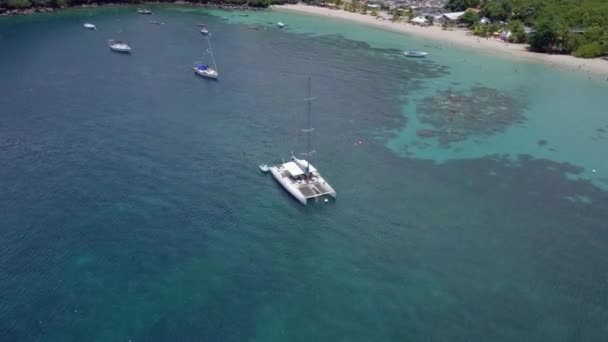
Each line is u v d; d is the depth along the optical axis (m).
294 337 70.75
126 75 164.50
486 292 79.75
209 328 71.50
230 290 78.31
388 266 84.50
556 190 108.38
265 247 87.75
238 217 95.12
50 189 99.88
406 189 105.94
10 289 75.81
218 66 178.00
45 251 83.75
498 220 97.12
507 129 136.50
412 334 71.88
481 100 156.12
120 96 146.50
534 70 185.75
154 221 92.44
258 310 75.00
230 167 111.50
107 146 117.25
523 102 155.75
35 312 72.31
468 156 121.12
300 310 75.38
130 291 76.94
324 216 96.44
